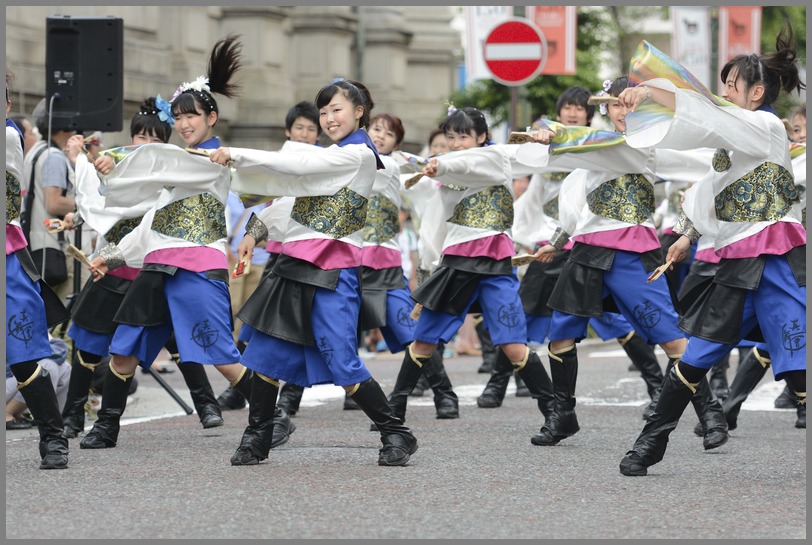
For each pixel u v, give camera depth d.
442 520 7.65
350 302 9.31
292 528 7.43
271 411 9.59
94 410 13.17
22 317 9.16
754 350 11.35
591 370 18.17
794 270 8.85
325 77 31.50
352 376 9.30
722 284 8.98
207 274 10.22
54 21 13.55
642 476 9.15
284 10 30.89
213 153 8.82
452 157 11.30
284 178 9.12
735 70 9.12
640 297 10.60
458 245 11.70
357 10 34.31
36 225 13.19
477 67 20.83
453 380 17.00
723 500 8.29
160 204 10.30
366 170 9.30
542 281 13.88
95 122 13.57
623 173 10.62
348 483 8.80
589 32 35.62
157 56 25.19
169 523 7.57
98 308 11.22
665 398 9.12
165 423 12.34
